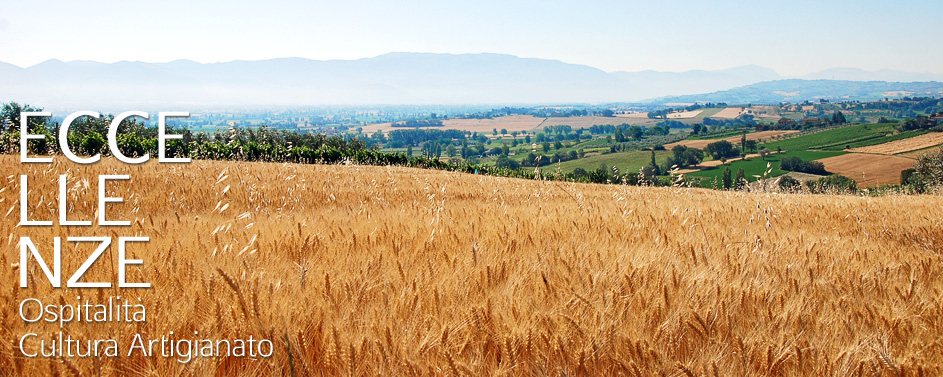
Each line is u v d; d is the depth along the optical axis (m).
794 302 3.84
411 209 8.60
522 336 3.11
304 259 4.31
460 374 2.69
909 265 5.15
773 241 6.34
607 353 3.05
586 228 6.59
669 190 17.77
